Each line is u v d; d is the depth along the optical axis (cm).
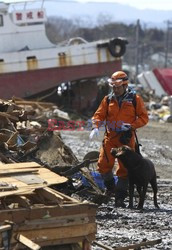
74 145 2761
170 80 7106
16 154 1436
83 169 1447
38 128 1786
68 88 4953
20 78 4600
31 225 859
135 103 1444
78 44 4816
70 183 1421
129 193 1454
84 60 4806
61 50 4728
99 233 1166
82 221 898
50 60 4688
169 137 3198
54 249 898
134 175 1409
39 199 927
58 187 1393
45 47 4788
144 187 1427
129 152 1391
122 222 1279
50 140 1733
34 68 4638
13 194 870
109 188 1480
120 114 1440
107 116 1458
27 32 4734
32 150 1452
